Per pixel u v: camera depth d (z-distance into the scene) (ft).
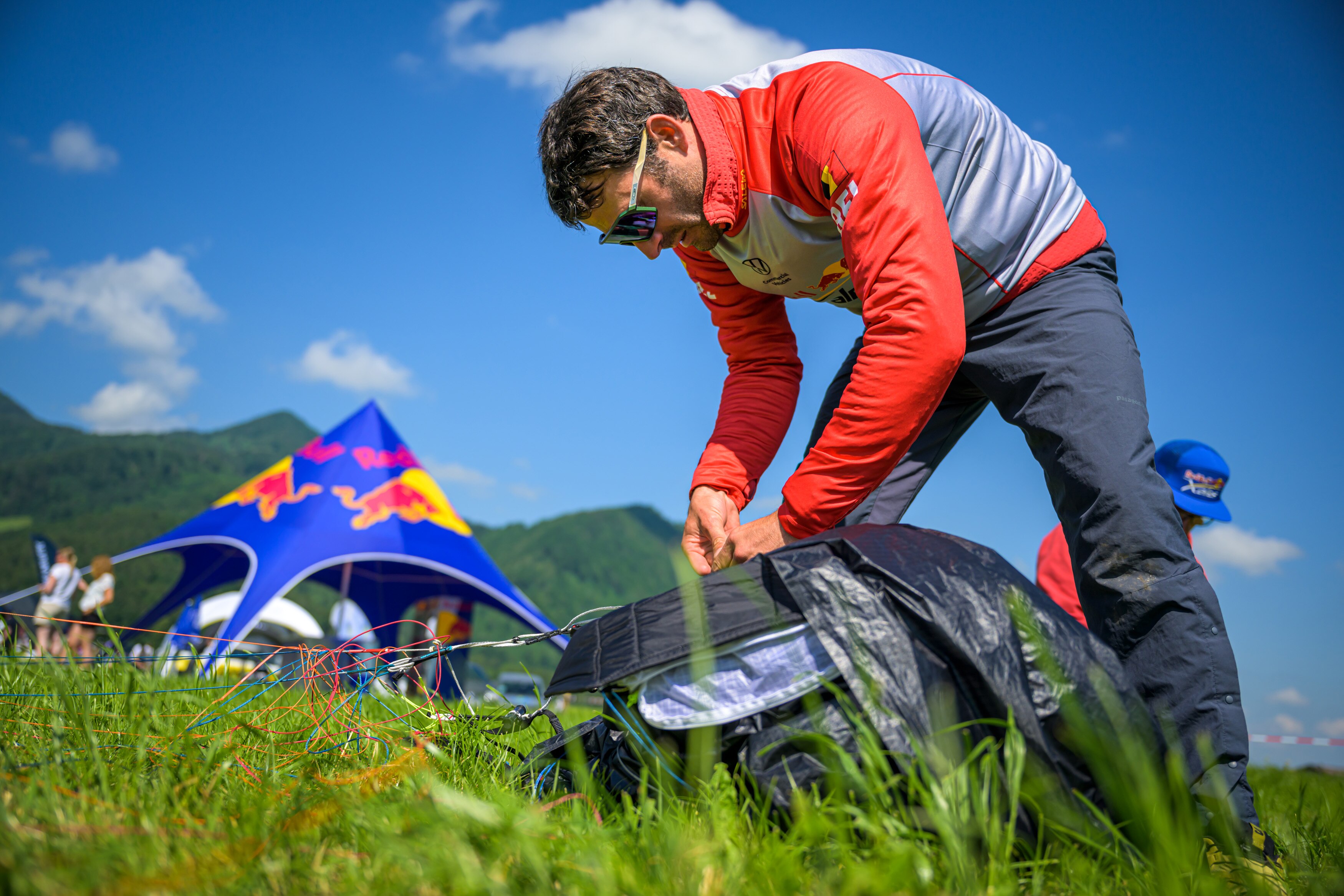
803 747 3.71
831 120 5.26
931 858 3.25
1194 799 3.92
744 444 6.70
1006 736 3.55
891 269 4.88
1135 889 3.22
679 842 3.14
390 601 44.78
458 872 2.83
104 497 615.98
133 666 6.11
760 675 3.86
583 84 5.61
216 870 2.85
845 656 3.64
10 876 2.50
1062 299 5.80
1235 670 4.94
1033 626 3.66
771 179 5.70
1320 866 4.33
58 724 4.58
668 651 3.93
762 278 6.37
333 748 5.15
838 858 3.26
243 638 29.45
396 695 6.20
